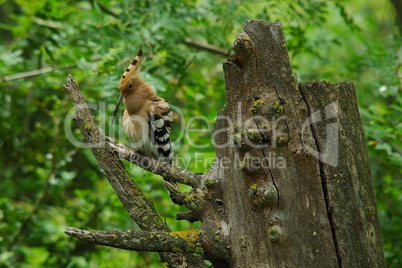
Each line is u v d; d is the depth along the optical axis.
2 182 15.27
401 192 11.90
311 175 6.73
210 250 7.05
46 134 15.54
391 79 12.02
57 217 14.35
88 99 13.38
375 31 19.31
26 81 13.62
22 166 15.73
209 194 7.26
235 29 13.23
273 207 6.72
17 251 13.71
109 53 11.31
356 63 13.23
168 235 6.99
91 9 13.41
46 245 14.02
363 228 6.79
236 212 6.96
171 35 12.13
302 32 12.70
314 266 6.64
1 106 15.38
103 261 13.41
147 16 12.08
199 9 12.59
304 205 6.70
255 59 6.83
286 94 6.82
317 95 6.82
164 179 7.92
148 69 11.52
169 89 12.04
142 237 6.89
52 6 13.12
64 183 13.91
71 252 13.81
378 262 6.86
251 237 6.83
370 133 10.82
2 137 15.51
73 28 13.30
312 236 6.67
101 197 13.50
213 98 14.15
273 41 6.85
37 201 14.07
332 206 6.69
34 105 14.98
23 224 13.98
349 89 6.99
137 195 7.65
